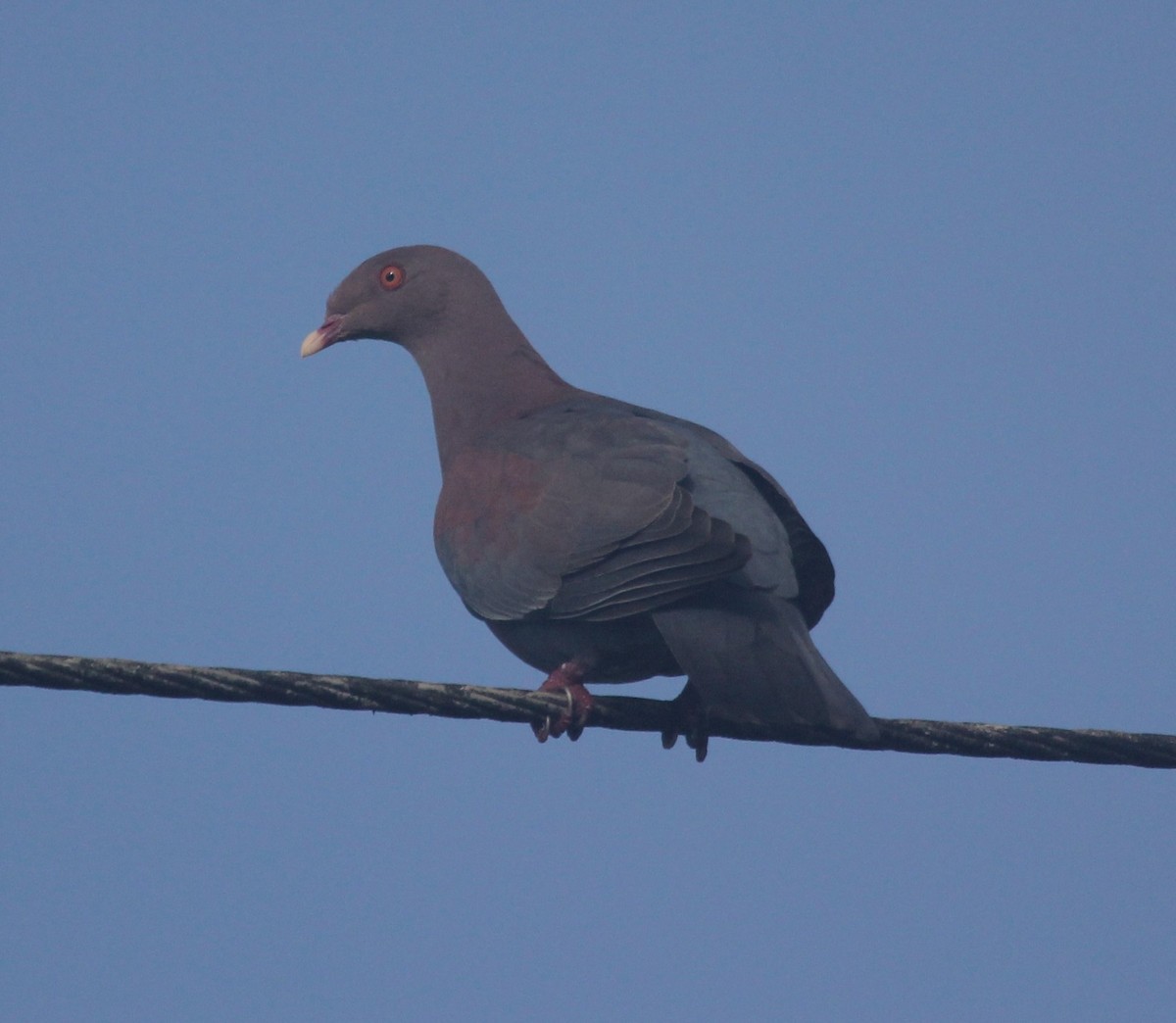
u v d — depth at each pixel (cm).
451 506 1338
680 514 1184
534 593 1238
